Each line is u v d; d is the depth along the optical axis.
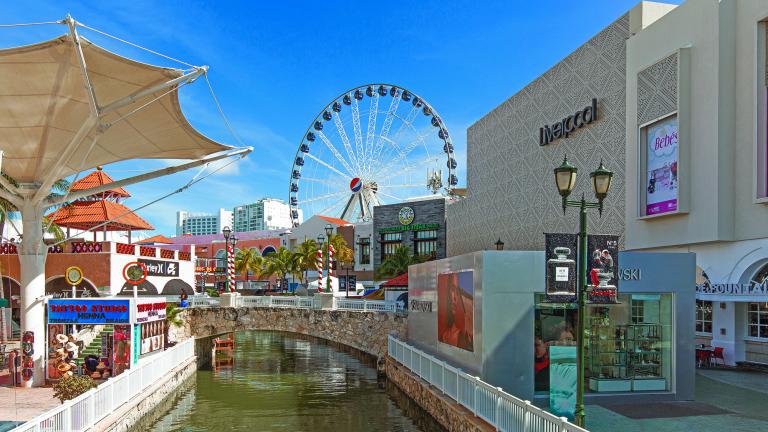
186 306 39.22
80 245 41.56
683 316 18.80
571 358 18.31
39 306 24.72
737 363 24.62
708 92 23.59
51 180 23.97
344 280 74.50
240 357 44.94
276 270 77.88
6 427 16.50
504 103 44.81
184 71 22.09
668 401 18.36
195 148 28.27
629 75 28.97
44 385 24.33
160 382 25.64
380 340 34.44
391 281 39.19
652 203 27.06
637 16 29.23
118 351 25.62
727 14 23.12
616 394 18.31
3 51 19.19
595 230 32.34
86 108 23.31
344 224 84.25
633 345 18.95
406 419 23.75
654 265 18.81
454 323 22.14
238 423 23.09
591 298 13.63
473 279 19.55
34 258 24.78
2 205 36.84
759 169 21.62
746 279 22.97
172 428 22.38
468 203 53.19
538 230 39.06
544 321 18.80
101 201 46.44
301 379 33.88
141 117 24.62
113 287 41.12
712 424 15.47
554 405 17.80
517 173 42.44
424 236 73.38
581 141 34.00
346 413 24.86
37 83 21.16
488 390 15.91
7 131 23.38
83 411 16.58
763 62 21.75
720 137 22.95
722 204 22.92
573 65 35.00
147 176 28.31
